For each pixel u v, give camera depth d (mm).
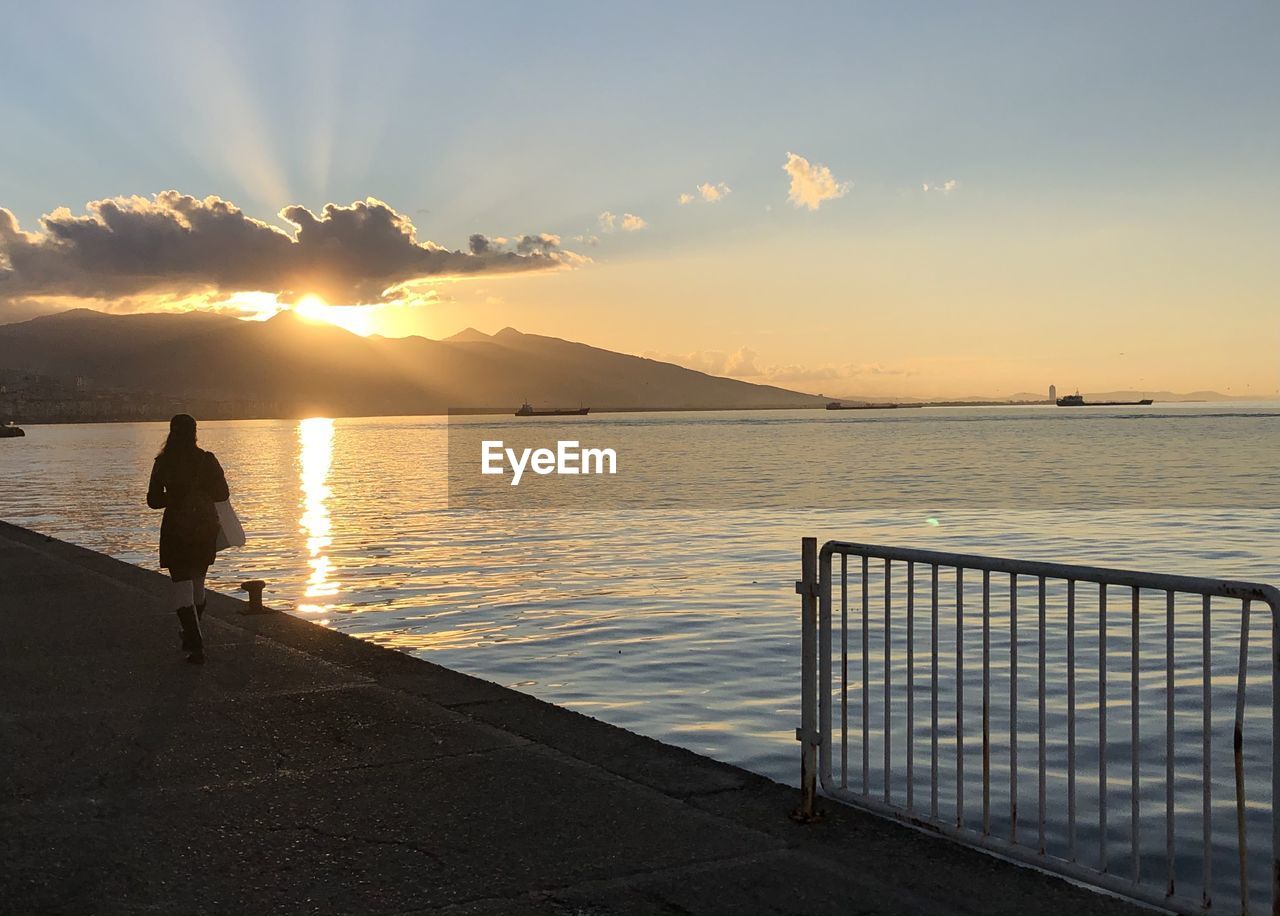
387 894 4109
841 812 5016
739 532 29500
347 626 15023
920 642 12359
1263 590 3592
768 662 12023
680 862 4406
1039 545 25547
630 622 14922
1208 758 3764
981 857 4473
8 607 10945
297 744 6109
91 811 5051
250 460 92312
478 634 14258
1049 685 10328
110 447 133750
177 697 7227
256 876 4285
